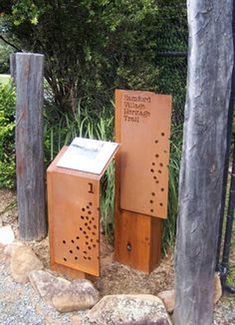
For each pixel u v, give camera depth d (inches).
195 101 60.1
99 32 102.4
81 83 113.3
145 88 113.9
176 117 117.6
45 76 113.6
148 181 82.8
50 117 115.5
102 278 86.7
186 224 65.9
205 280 68.8
